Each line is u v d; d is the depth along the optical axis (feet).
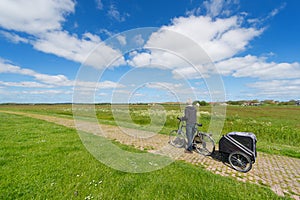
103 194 11.64
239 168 16.14
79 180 13.35
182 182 13.29
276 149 22.91
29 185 12.38
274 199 11.23
